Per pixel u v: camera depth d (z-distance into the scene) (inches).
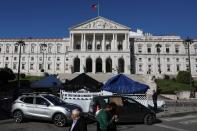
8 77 3235.7
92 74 3718.0
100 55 4886.8
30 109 909.2
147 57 5526.6
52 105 885.2
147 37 5866.1
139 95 1266.0
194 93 2635.3
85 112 1119.6
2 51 5743.1
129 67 4859.7
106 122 441.4
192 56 5526.6
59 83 1560.0
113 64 4869.6
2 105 1317.7
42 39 5728.3
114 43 4950.8
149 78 3329.2
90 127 858.1
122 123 936.9
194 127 847.7
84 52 4886.8
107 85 1261.1
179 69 5497.1
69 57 4997.5
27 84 3289.9
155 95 1286.9
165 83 3528.5
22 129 801.6
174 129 813.2
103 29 4965.6
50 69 5644.7
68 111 859.4
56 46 5693.9
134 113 898.1
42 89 1895.9
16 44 5354.3
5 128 817.5
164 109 1262.3
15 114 928.9
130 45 5556.1
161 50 5570.9
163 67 5502.0
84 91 1325.0
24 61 5684.1
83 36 4945.9
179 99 2434.8
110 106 459.5
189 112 1227.2
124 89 1248.2
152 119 914.7
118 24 4972.9
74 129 393.4
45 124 901.8
